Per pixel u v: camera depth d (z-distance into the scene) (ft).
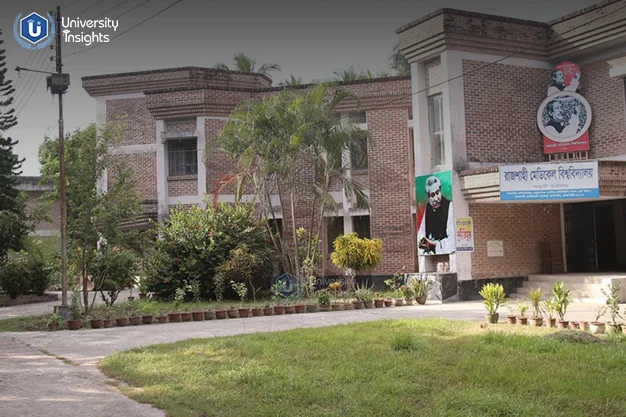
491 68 74.23
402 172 90.02
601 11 70.79
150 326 54.03
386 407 23.39
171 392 26.99
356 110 91.45
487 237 72.23
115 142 65.98
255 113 75.46
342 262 73.26
